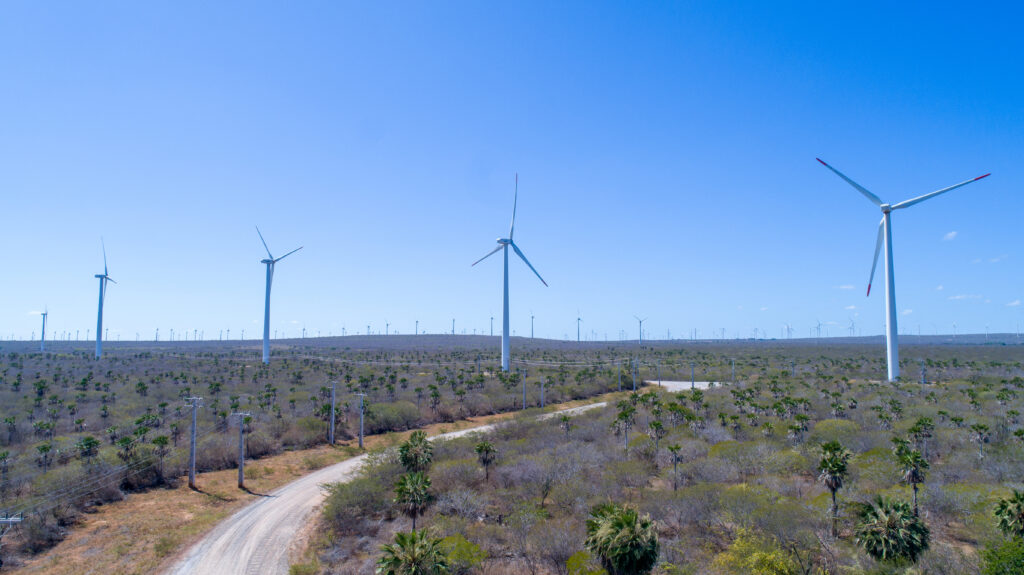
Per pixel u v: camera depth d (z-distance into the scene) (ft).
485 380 446.19
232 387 392.47
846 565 108.58
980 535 121.60
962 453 185.78
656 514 144.66
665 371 566.36
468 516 154.20
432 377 465.47
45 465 186.80
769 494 145.79
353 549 142.61
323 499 182.50
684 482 172.65
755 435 225.35
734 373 499.92
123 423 249.96
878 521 108.47
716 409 290.56
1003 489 145.79
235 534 153.38
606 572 106.11
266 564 135.03
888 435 211.41
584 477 174.81
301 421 271.49
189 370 507.71
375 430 293.02
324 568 131.44
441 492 171.63
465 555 123.03
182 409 290.76
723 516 136.05
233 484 199.41
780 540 119.85
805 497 154.30
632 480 175.63
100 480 178.81
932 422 207.41
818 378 428.97
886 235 391.45
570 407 367.04
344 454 245.24
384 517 162.71
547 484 169.48
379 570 105.81
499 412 353.72
